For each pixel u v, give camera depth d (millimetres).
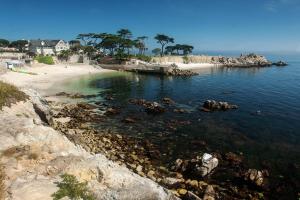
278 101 58000
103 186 13742
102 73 108812
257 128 38375
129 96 62312
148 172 23312
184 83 86938
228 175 24359
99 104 52281
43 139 17594
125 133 35219
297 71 138375
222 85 83000
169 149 30109
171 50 193500
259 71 136375
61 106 48719
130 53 149375
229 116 44688
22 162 14969
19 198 11531
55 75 93562
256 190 22250
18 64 95062
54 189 12508
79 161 15352
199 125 39375
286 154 29469
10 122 19672
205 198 19781
